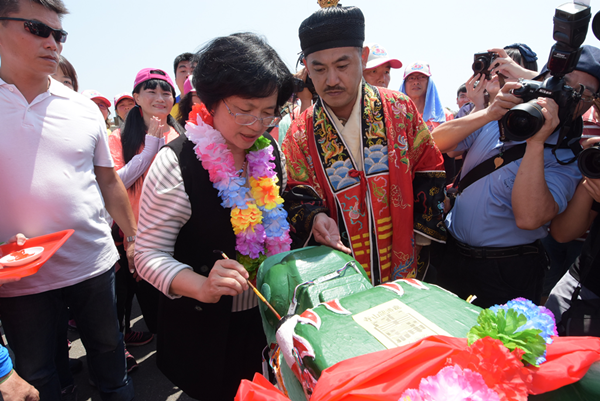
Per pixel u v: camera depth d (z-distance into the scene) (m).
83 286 1.77
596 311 1.44
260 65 1.15
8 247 1.47
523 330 0.68
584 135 1.87
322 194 1.79
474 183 1.84
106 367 1.93
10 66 1.53
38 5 1.46
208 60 1.19
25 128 1.55
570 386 0.67
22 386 1.25
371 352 0.72
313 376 0.74
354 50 1.54
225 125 1.27
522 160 1.58
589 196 1.63
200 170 1.30
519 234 1.76
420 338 0.75
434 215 1.77
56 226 1.63
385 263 1.77
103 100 4.57
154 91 2.74
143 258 1.27
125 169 2.46
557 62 1.39
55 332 1.77
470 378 0.60
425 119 3.53
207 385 1.42
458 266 1.92
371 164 1.72
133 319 3.32
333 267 1.15
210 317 1.37
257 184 1.45
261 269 1.26
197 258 1.36
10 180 1.53
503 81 1.94
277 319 1.11
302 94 2.82
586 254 1.55
